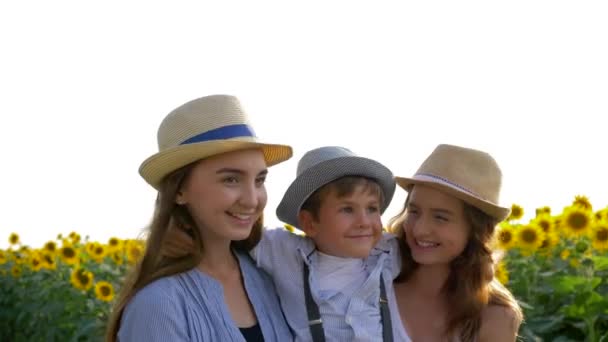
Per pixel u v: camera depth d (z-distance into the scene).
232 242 3.86
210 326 3.39
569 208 6.70
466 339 3.99
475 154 4.09
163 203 3.53
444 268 4.09
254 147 3.52
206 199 3.46
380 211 4.22
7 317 10.85
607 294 5.84
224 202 3.44
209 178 3.45
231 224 3.47
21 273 11.16
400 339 3.92
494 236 4.09
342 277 4.02
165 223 3.53
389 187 4.16
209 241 3.60
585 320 5.52
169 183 3.52
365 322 3.86
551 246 6.64
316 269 4.02
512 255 7.16
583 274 5.86
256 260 3.91
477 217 4.01
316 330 3.82
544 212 7.59
